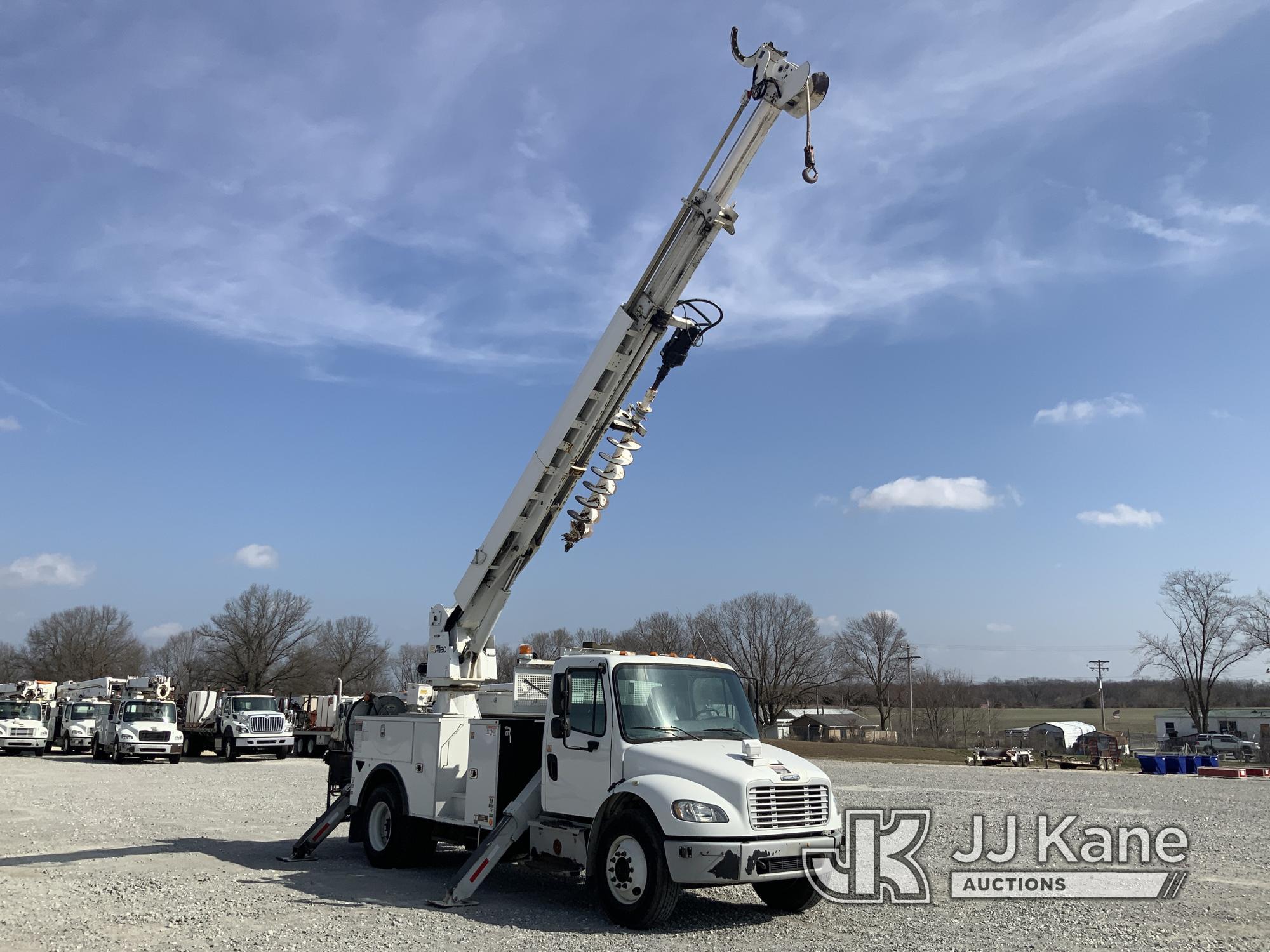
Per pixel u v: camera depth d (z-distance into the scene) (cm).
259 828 1508
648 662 937
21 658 11081
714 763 834
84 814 1659
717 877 776
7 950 694
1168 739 7944
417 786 1091
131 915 823
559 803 927
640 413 1048
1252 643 7206
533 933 788
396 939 757
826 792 870
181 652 11906
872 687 10138
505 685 1120
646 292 1012
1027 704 14712
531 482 1075
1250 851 1317
